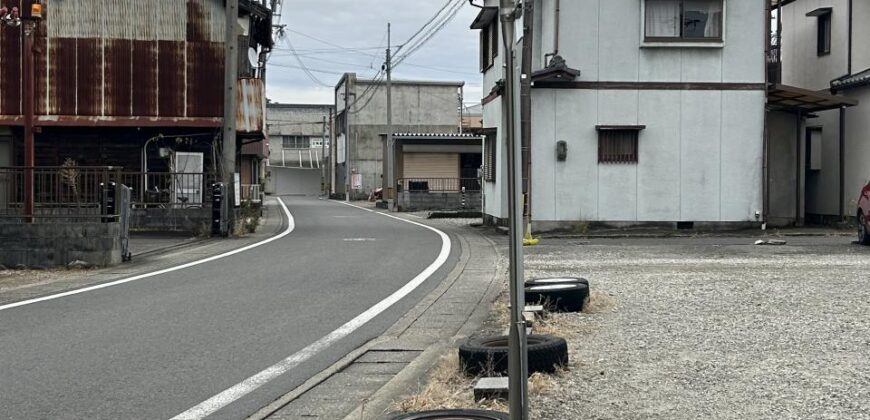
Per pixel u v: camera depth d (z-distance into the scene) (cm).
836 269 1248
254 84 2338
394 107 5816
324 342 744
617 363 635
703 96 2012
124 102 2288
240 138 2572
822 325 786
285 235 2033
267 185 7638
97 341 738
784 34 2697
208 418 511
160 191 2083
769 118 2214
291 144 8100
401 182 4125
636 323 806
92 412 520
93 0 2283
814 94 2022
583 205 2008
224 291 1053
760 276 1165
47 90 2261
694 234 1952
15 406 532
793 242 1756
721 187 2016
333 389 591
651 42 1992
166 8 2305
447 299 1002
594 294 967
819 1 2459
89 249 1326
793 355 657
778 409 507
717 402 524
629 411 507
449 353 676
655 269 1270
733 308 890
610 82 2000
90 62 2278
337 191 6575
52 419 505
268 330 797
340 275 1224
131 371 629
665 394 545
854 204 2188
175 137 2367
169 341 740
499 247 1702
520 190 411
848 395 536
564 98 1995
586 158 2003
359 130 5781
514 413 411
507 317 859
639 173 2008
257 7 2620
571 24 1994
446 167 4297
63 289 1084
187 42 2312
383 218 2905
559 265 1346
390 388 584
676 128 2011
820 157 2350
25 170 1405
